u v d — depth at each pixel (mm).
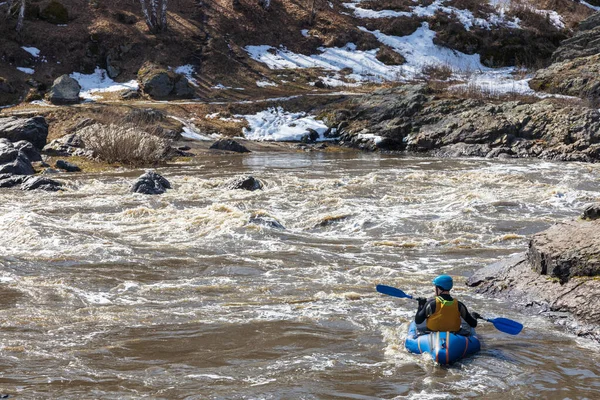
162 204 16734
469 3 49344
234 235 13289
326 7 48344
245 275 10602
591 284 8672
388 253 12102
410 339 7355
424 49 45000
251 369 6797
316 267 11102
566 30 47500
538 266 9570
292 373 6691
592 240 9266
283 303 9117
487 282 9961
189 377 6578
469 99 33625
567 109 30125
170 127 31984
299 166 25172
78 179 21297
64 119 31312
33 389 6215
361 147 32844
